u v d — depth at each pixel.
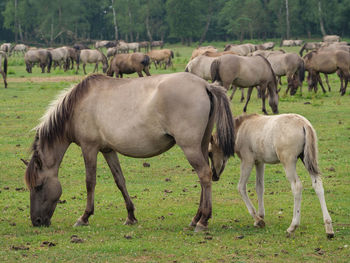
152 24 139.38
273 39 128.50
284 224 8.97
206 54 28.16
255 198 11.05
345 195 11.14
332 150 15.65
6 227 8.92
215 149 9.41
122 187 9.26
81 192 11.84
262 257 7.09
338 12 114.12
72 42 127.44
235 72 21.98
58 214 10.03
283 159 8.11
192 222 8.88
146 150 8.77
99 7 147.62
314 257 7.07
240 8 126.62
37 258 7.04
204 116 8.29
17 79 41.16
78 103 9.01
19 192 11.80
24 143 17.30
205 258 7.05
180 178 13.14
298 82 28.34
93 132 8.95
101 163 15.02
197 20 127.00
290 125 8.06
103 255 7.16
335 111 22.59
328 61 28.77
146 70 35.88
